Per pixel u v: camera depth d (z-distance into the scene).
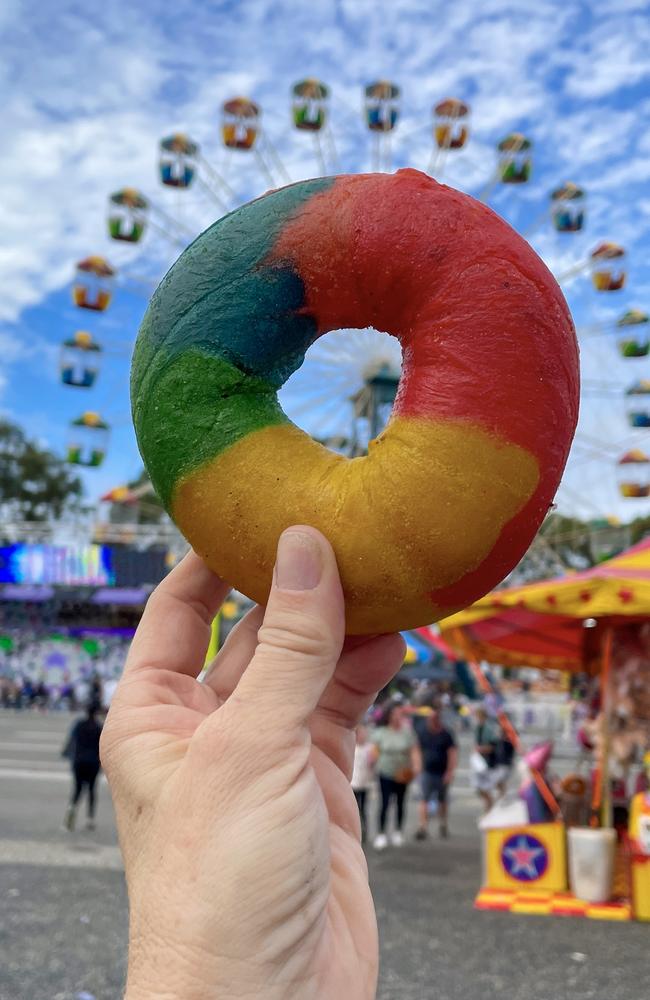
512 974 4.62
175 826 1.06
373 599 1.18
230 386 1.26
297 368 1.37
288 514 1.20
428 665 24.41
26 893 6.04
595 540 19.86
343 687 1.49
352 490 1.18
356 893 1.27
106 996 4.10
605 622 6.91
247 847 1.02
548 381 1.17
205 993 0.98
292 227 1.25
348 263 1.23
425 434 1.16
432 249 1.19
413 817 10.76
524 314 1.17
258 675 1.10
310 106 16.14
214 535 1.24
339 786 1.41
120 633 29.55
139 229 16.33
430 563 1.16
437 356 1.19
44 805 9.96
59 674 28.12
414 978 4.52
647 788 6.90
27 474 43.66
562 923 5.68
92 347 17.33
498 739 9.55
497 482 1.15
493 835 6.77
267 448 1.23
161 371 1.27
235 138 16.08
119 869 6.88
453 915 5.86
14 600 29.31
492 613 6.41
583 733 7.84
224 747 1.07
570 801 7.02
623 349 16.28
